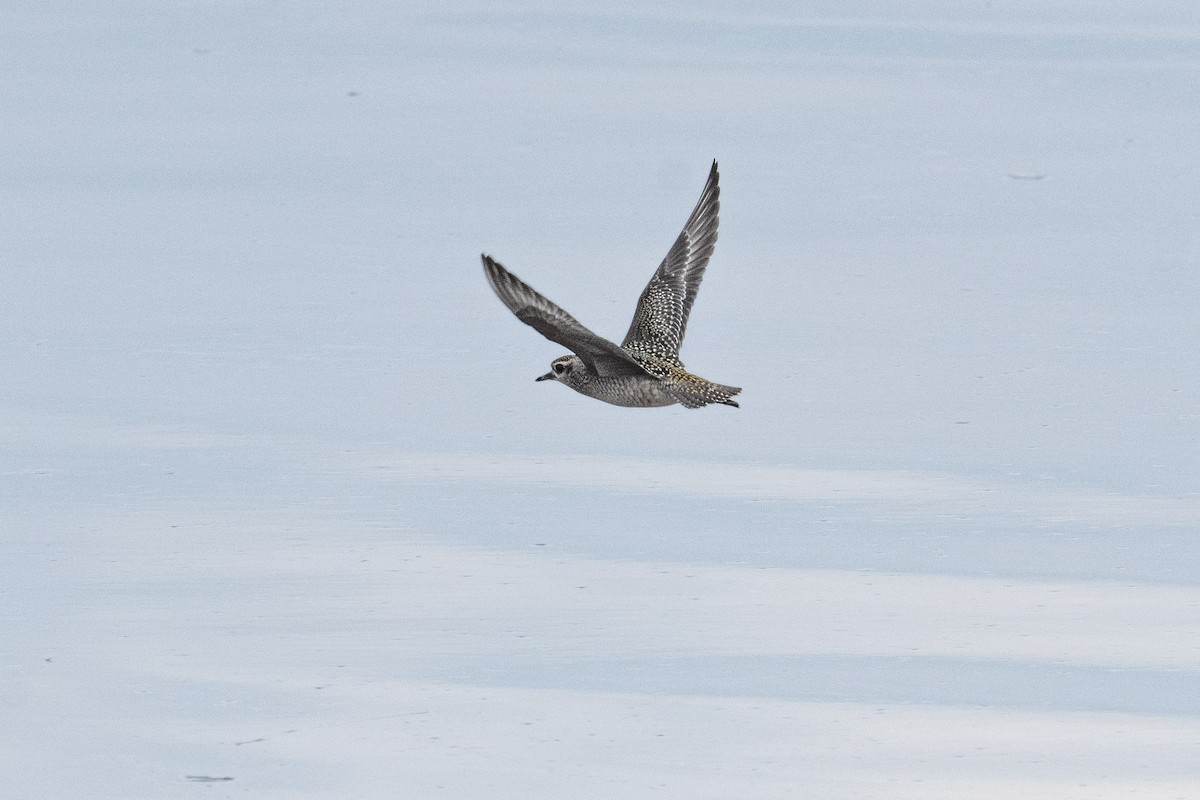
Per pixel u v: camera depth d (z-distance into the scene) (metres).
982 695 13.51
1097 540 16.33
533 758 12.54
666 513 16.94
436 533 16.41
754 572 15.65
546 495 17.38
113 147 31.03
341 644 14.23
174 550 15.95
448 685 13.60
